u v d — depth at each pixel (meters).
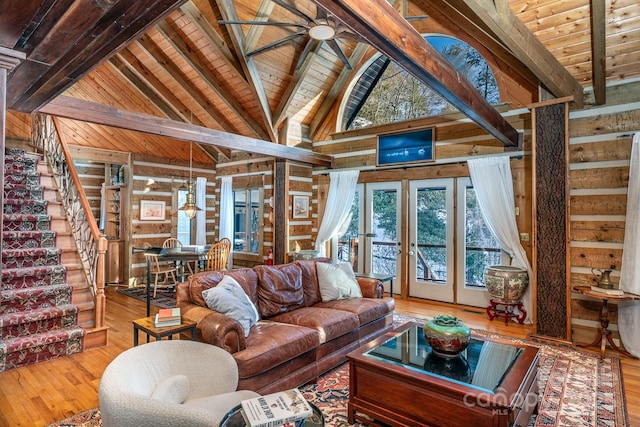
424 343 2.77
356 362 2.42
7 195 4.43
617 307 3.91
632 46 3.68
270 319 3.45
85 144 6.49
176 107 6.87
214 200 8.46
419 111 6.02
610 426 2.40
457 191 5.54
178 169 7.78
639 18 3.48
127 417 1.44
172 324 2.60
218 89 6.11
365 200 6.56
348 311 3.60
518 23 3.00
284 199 6.57
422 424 2.14
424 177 5.82
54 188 4.89
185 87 6.29
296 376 2.83
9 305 3.50
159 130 4.37
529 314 4.67
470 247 5.43
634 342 3.66
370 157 6.43
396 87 6.34
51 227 4.46
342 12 1.98
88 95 6.36
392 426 2.25
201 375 2.02
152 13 1.70
